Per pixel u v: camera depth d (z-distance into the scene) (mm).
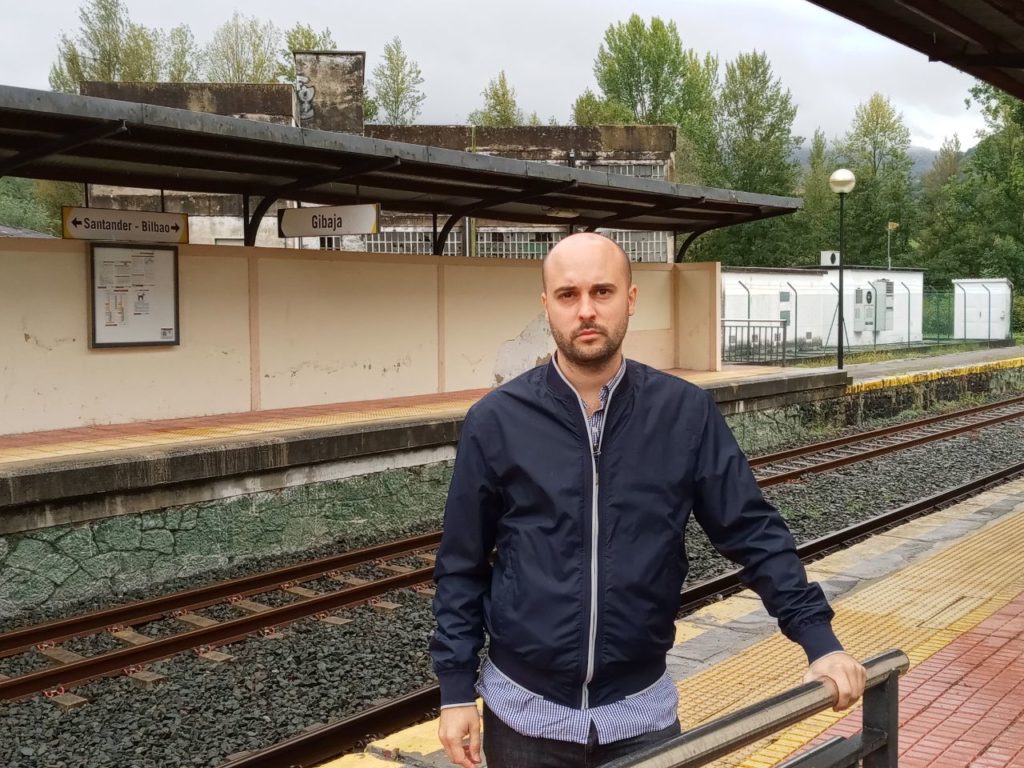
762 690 5594
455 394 15680
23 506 8305
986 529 9805
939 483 14086
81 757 5336
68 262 11508
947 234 65375
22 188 56312
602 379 2260
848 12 7383
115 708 5988
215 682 6375
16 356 11078
